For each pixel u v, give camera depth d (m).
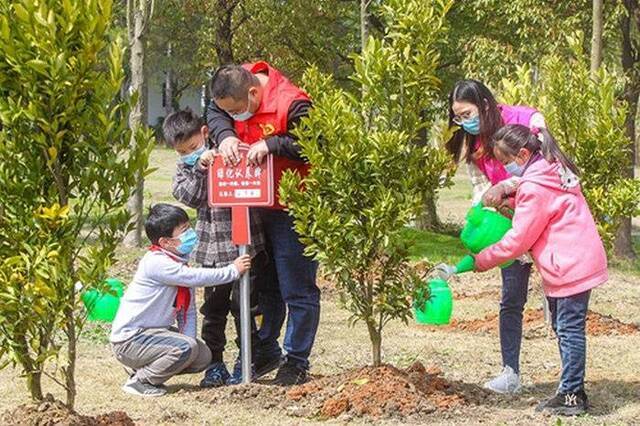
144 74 17.50
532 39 20.56
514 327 7.96
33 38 5.63
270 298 8.36
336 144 7.19
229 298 8.29
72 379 6.32
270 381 8.13
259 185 7.55
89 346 9.59
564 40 19.86
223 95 7.59
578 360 7.19
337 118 7.18
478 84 7.55
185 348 7.79
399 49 7.32
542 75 11.54
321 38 23.92
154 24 25.41
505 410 7.33
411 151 7.27
